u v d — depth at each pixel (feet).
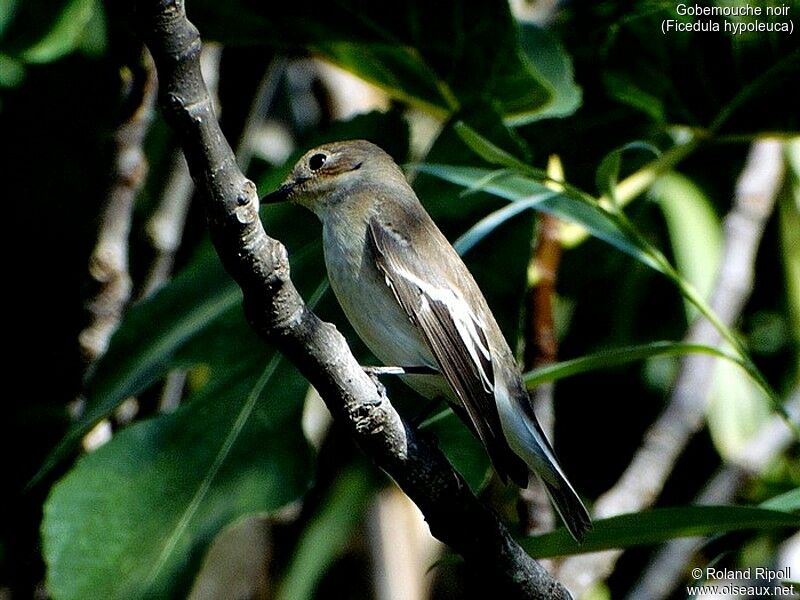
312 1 33.09
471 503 21.97
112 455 27.89
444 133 31.96
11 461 37.45
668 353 25.89
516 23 32.55
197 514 27.25
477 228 27.86
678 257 40.52
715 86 34.55
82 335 34.60
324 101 41.22
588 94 37.35
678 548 33.53
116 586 26.58
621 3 35.53
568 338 41.27
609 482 41.39
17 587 36.63
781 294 42.19
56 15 33.01
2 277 38.27
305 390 28.58
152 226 35.65
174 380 36.22
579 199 27.76
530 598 22.65
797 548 38.06
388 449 21.42
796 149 40.68
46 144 38.52
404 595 36.22
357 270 28.48
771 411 40.11
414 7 32.73
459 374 26.91
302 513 38.17
